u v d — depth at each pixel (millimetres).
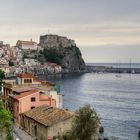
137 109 188000
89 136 69500
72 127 71562
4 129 63938
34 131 87438
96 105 199375
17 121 100875
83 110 70688
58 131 80250
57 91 116812
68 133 75062
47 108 91938
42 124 81812
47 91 107375
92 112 70875
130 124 139625
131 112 175750
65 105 188125
